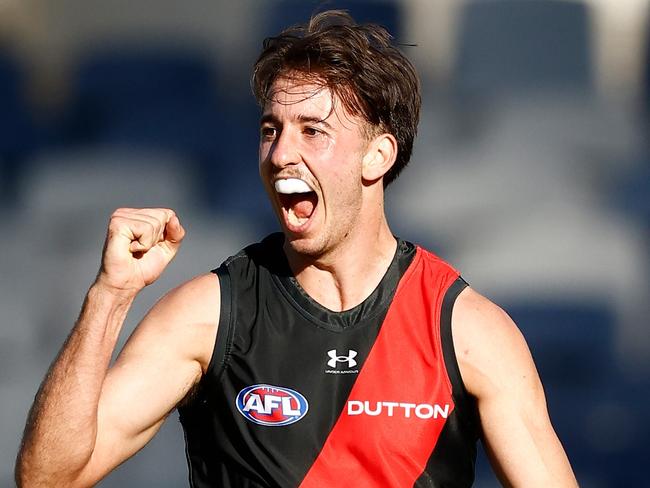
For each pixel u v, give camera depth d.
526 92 34.59
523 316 30.78
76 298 31.33
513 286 31.05
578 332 30.25
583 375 29.58
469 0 34.72
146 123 34.88
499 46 34.78
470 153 33.44
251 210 33.31
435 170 33.09
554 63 34.84
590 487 27.23
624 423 28.28
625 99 34.44
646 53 34.53
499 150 33.41
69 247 32.34
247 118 34.91
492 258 31.53
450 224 32.09
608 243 31.42
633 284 30.77
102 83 35.47
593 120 33.84
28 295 31.27
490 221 32.12
